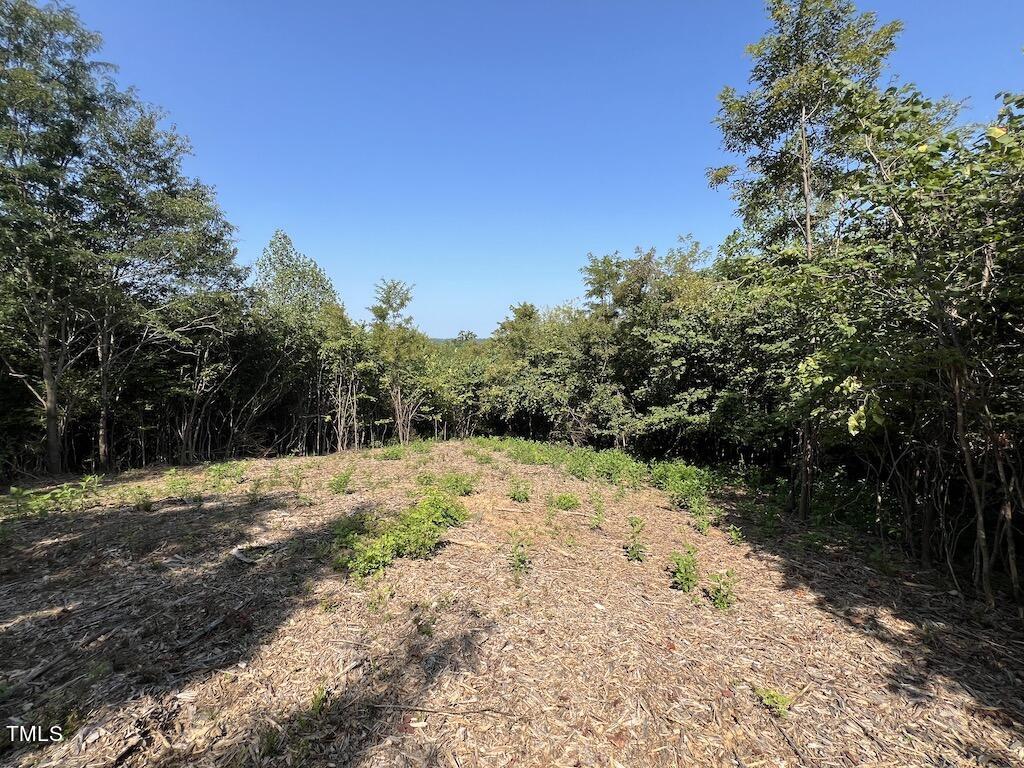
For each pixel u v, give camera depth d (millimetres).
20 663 2734
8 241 8164
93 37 9477
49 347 10258
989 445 3904
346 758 2146
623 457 10398
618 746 2277
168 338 11836
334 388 16203
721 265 6777
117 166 10086
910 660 3053
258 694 2537
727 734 2377
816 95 5652
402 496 6602
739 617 3574
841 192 3955
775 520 6129
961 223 3332
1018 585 3795
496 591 3768
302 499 6301
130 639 2980
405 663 2832
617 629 3303
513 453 10766
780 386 6230
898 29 5148
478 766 2139
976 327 3576
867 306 3988
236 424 15453
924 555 4594
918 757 2260
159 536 4750
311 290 17703
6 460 9477
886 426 4590
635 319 11844
